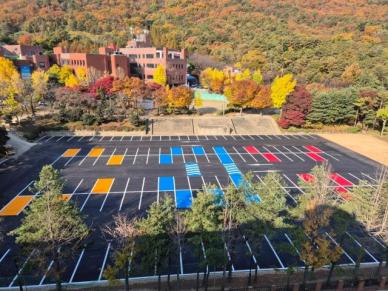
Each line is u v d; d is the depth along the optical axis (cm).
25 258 1675
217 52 10994
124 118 5325
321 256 1466
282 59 9356
